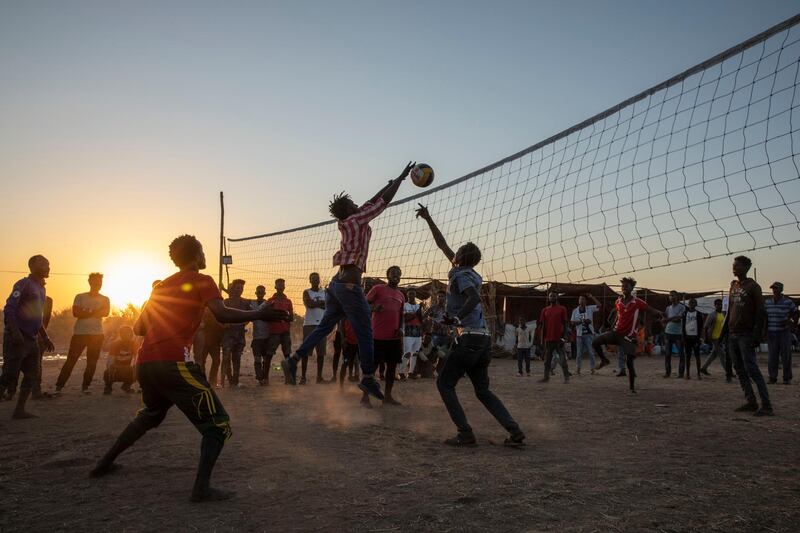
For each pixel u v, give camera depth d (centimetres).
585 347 1261
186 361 319
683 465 385
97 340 855
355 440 464
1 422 564
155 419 352
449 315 466
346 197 600
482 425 548
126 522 271
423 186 643
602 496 312
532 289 2008
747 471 370
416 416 602
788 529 266
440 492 318
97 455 408
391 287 736
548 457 407
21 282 592
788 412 646
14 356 582
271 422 549
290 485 332
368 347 577
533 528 264
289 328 962
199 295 329
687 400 761
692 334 1132
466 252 477
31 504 298
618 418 595
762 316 627
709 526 269
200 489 301
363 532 258
